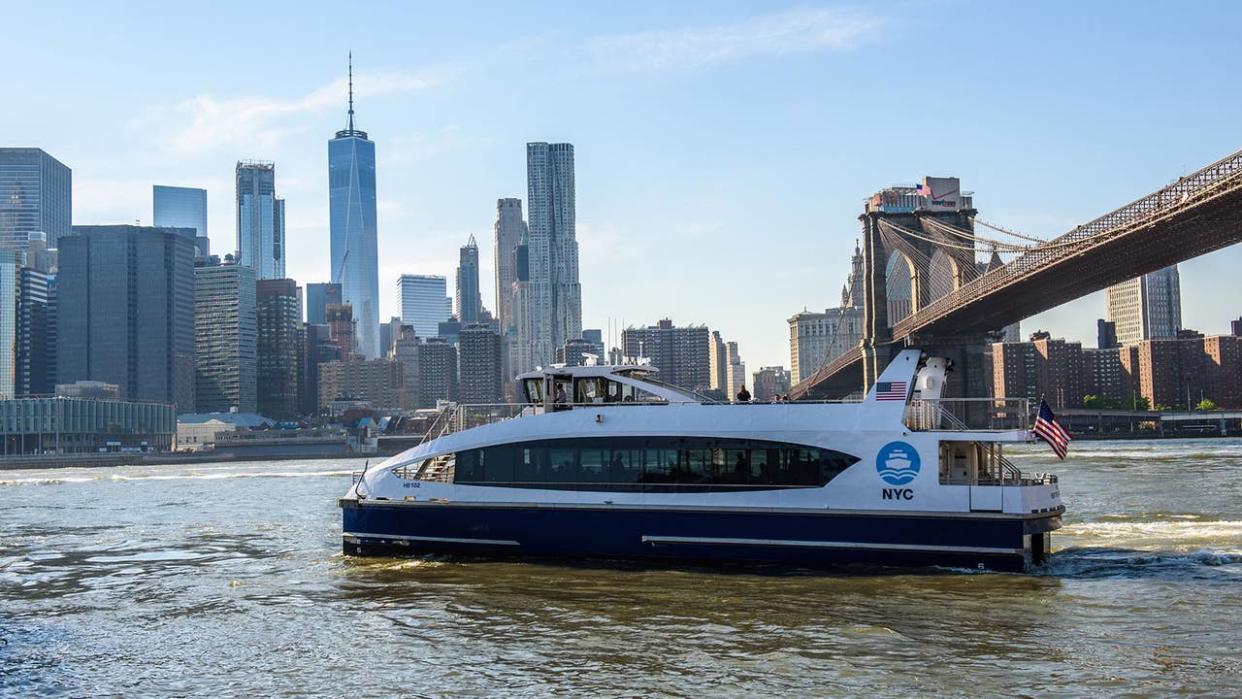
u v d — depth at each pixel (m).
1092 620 21.28
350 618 23.14
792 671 18.20
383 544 30.14
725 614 22.39
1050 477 27.34
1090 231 98.00
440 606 23.97
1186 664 18.14
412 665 19.27
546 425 28.66
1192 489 55.12
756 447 26.88
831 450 26.38
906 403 26.30
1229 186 78.06
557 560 28.42
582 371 30.16
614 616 22.50
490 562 29.03
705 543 26.97
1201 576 25.67
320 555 33.75
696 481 27.20
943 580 25.11
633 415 27.94
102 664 20.03
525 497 28.53
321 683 18.36
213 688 18.28
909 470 25.86
